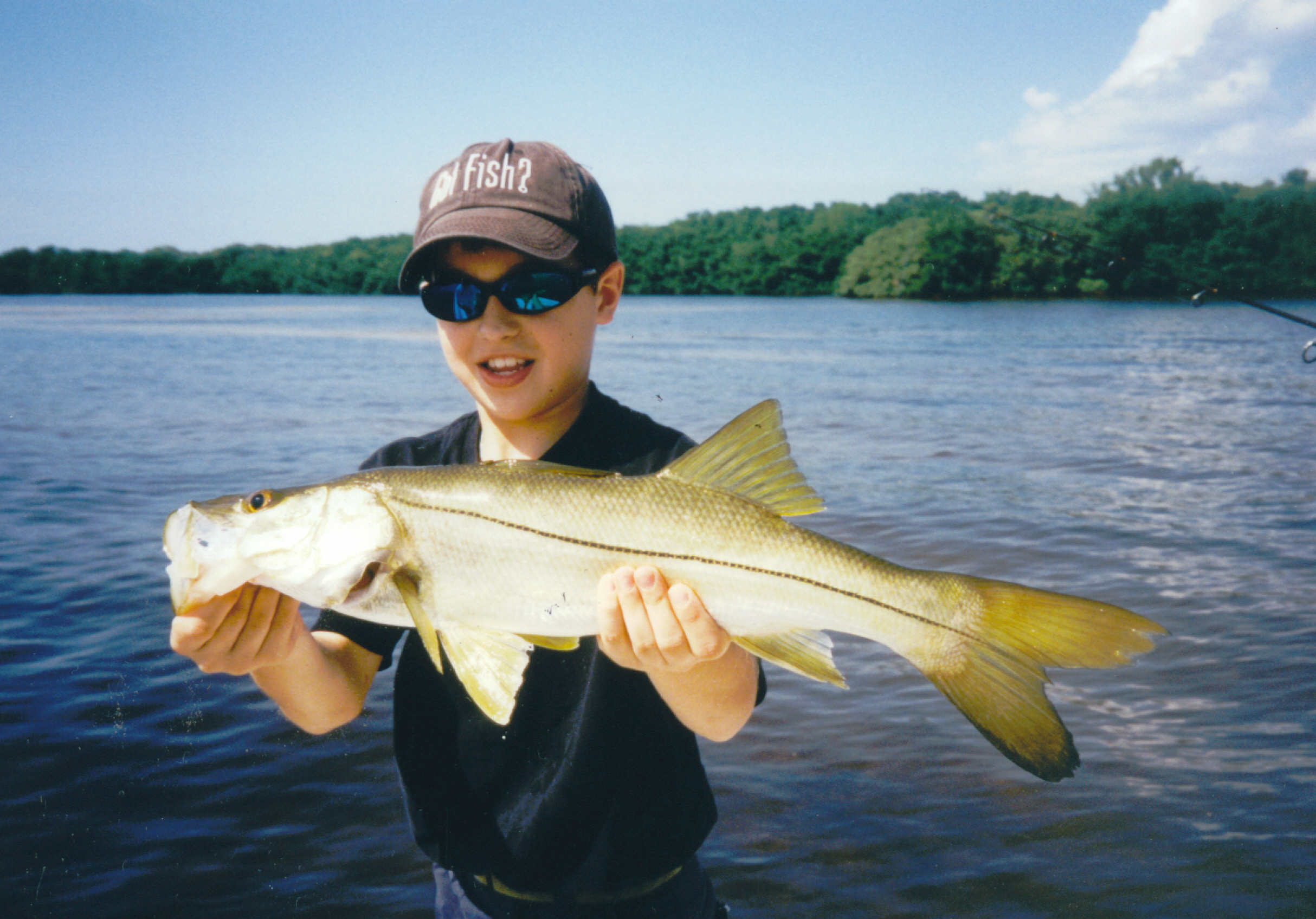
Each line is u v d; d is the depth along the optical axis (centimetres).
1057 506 1145
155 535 984
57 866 452
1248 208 6750
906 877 443
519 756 242
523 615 221
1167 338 4300
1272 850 453
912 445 1599
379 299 10800
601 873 238
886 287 9350
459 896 255
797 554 224
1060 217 7875
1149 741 562
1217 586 836
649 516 222
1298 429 1769
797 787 519
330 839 481
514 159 249
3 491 1191
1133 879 437
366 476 227
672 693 222
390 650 268
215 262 10594
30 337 4331
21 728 577
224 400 2189
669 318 6378
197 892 438
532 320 244
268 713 604
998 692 220
